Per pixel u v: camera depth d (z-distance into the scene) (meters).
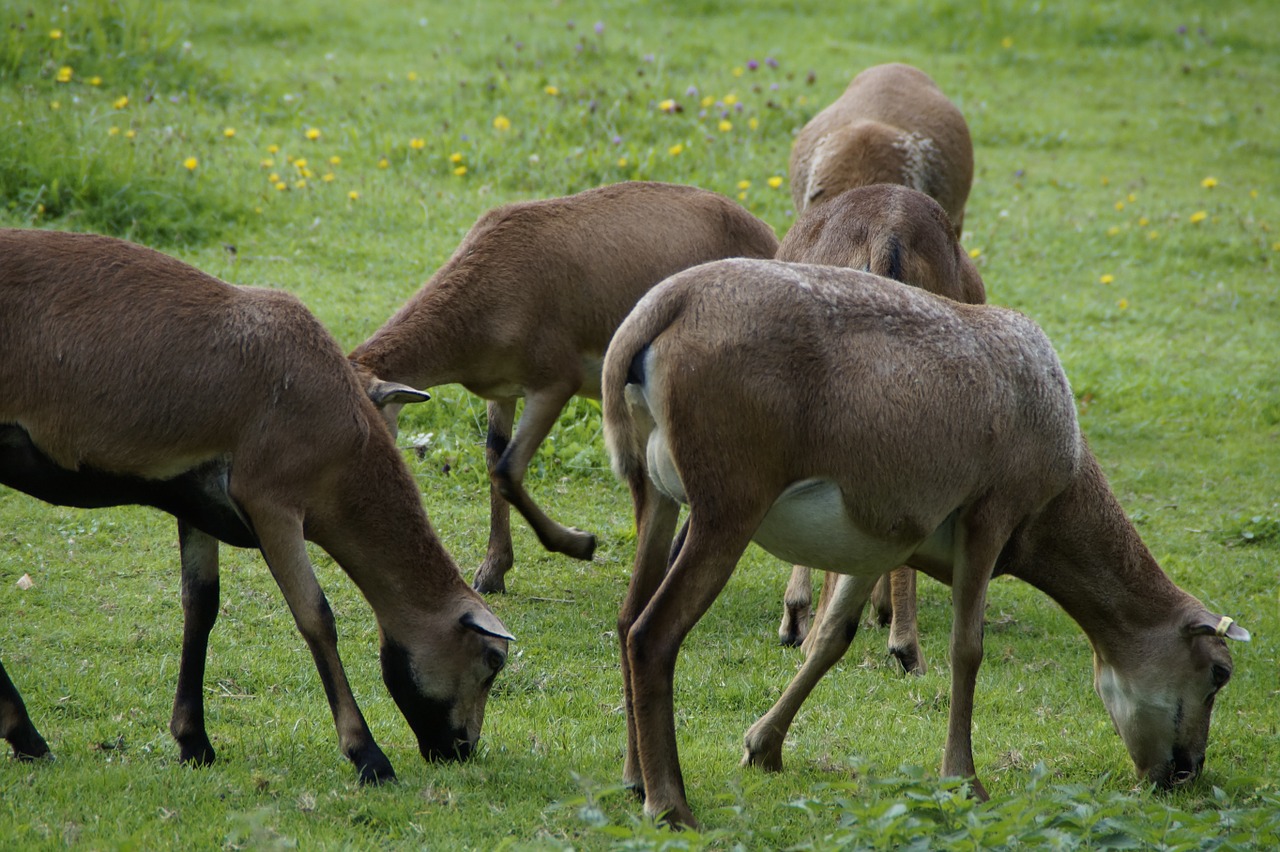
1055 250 23.77
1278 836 8.02
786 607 12.48
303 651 11.48
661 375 8.11
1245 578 14.31
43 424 8.30
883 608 13.11
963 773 9.20
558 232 13.20
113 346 8.31
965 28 35.75
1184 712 9.95
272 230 19.80
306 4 31.14
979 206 25.36
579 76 27.70
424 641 9.30
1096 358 19.64
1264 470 17.06
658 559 8.99
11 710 8.78
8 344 8.20
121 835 7.72
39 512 13.67
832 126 18.66
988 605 13.67
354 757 8.87
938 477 8.66
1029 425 9.04
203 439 8.49
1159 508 16.02
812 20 35.31
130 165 19.72
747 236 14.39
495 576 13.20
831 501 8.51
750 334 8.11
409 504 9.22
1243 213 26.12
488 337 12.79
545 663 11.63
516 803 8.74
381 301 17.84
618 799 8.84
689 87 27.08
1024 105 31.36
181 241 18.95
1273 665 12.29
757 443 8.13
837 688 11.52
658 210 13.88
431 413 15.96
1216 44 36.66
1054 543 9.83
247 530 8.88
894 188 12.76
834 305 8.43
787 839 8.42
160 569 12.79
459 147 23.42
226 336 8.52
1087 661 12.45
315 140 23.22
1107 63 34.72
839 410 8.30
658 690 8.23
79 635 11.32
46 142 19.78
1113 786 10.04
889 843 7.51
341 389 8.84
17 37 23.59
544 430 13.22
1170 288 22.86
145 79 24.17
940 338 8.73
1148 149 29.52
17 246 8.39
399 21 30.95
